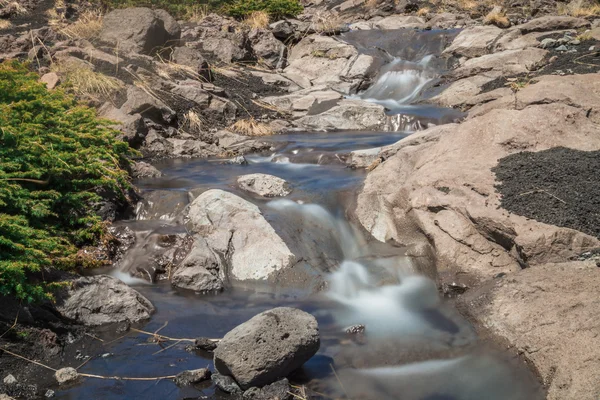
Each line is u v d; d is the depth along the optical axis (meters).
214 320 7.10
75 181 9.09
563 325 5.96
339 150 12.25
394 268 8.16
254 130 14.29
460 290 7.60
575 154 8.91
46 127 9.52
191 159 12.50
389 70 18.55
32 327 6.51
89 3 20.64
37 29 16.61
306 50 20.25
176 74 15.95
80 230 8.72
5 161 8.27
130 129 12.52
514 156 9.02
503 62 16.55
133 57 16.03
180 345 6.55
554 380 5.46
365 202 9.27
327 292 7.77
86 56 15.45
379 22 23.30
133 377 5.98
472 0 24.88
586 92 11.00
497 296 6.78
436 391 5.73
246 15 22.39
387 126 14.62
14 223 7.09
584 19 18.45
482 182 8.48
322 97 16.09
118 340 6.68
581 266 6.80
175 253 8.46
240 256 8.35
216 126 14.55
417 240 8.60
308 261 8.28
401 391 5.74
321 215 9.16
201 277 7.90
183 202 9.50
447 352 6.34
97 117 12.85
